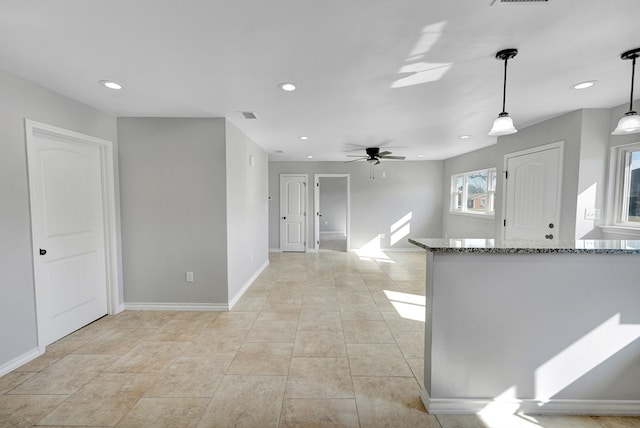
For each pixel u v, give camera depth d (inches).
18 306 89.2
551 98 105.4
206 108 118.0
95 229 123.6
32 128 92.4
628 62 78.1
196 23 61.5
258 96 104.1
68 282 111.4
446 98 105.8
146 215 133.5
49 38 67.1
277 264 232.1
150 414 70.4
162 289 136.0
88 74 86.3
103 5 55.2
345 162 274.4
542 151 136.4
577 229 119.3
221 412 71.1
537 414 70.8
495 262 68.4
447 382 70.9
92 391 78.7
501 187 164.6
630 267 67.8
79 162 115.7
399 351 99.7
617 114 113.0
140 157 131.6
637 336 68.7
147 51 73.1
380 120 135.8
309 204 283.0
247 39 67.7
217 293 135.9
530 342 69.7
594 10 56.4
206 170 132.5
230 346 102.9
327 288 170.2
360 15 58.6
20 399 75.4
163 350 100.2
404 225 285.3
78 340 107.1
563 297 68.7
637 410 69.7
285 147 206.5
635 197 111.6
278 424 67.5
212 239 134.6
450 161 266.5
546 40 67.4
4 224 85.2
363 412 71.4
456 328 69.7
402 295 157.9
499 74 85.7
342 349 100.9
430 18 59.5
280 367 90.0
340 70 83.4
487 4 54.9
